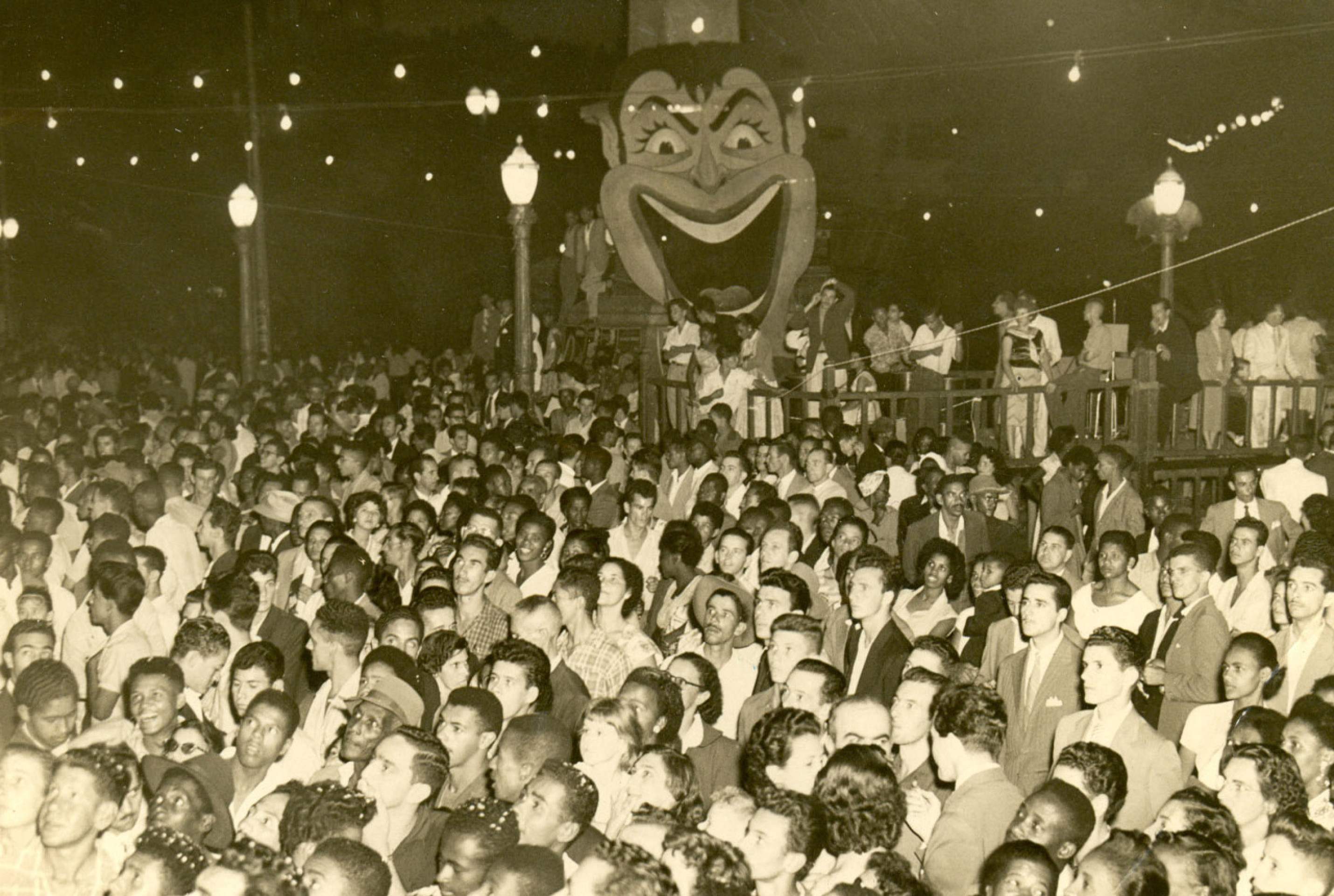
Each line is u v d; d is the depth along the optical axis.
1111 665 5.48
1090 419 15.55
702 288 18.95
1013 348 14.88
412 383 21.81
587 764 5.05
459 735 5.21
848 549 8.38
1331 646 6.37
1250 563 7.73
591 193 32.12
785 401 14.72
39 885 4.31
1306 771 5.02
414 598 7.38
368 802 4.33
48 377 22.09
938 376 15.55
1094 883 3.79
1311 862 4.01
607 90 32.34
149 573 7.29
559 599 6.84
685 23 20.08
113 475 10.30
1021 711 6.32
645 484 9.20
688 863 3.75
